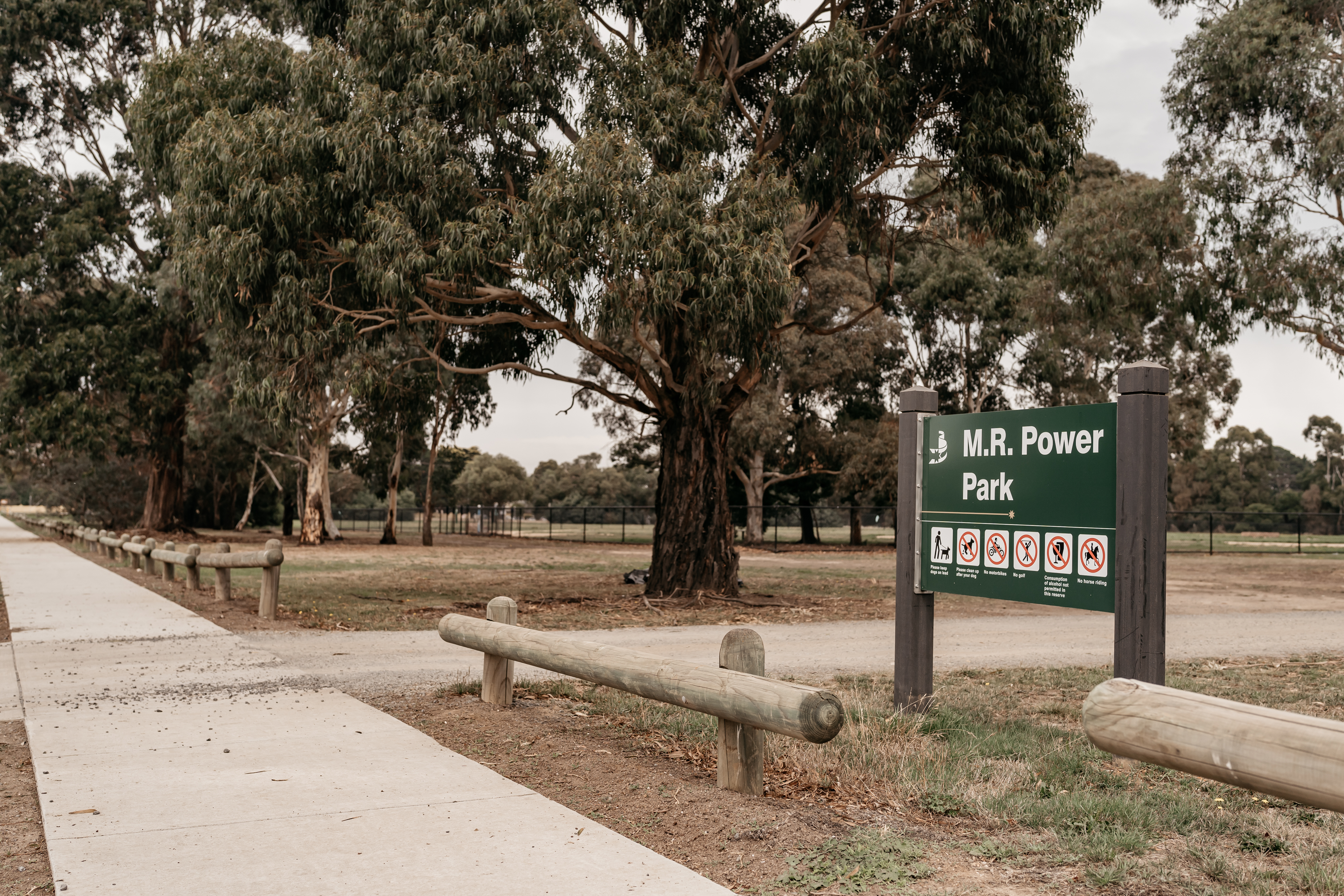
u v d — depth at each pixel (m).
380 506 112.56
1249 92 25.23
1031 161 16.17
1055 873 4.06
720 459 18.45
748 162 17.05
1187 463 81.38
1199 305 26.89
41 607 14.48
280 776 5.34
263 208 14.62
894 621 15.05
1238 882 3.98
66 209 40.25
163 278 38.38
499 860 4.04
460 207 15.28
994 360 45.62
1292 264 25.08
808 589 21.48
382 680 8.62
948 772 5.59
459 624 7.76
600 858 4.07
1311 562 34.94
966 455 7.30
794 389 42.75
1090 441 6.45
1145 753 3.16
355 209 15.09
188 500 68.56
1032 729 6.93
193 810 4.71
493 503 103.00
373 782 5.22
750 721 4.79
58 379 37.41
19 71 38.91
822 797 5.16
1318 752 2.65
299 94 15.36
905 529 7.66
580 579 23.50
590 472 109.12
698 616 15.37
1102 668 10.27
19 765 5.76
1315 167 24.34
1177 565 32.78
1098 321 30.14
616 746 6.24
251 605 15.36
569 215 13.98
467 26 14.84
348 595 17.98
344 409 40.97
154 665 9.38
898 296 43.69
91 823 4.50
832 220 17.62
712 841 4.41
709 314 14.60
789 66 16.00
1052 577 6.67
